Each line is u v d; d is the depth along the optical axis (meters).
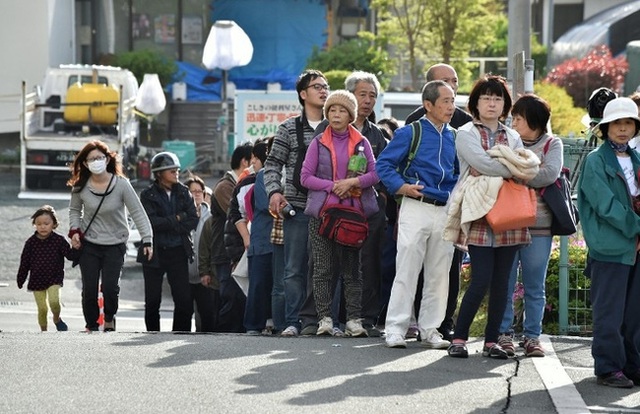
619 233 17.28
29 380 16.69
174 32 81.12
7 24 74.19
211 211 27.36
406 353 19.44
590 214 17.50
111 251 25.30
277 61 81.25
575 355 20.14
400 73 75.06
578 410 15.66
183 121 77.19
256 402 15.44
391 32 72.50
